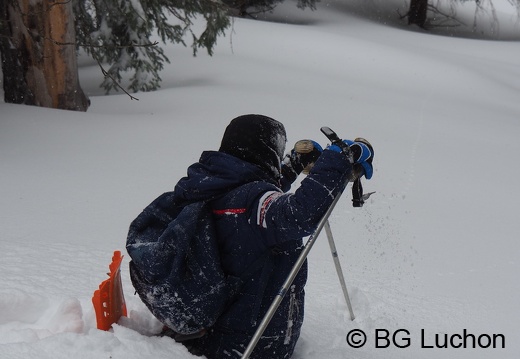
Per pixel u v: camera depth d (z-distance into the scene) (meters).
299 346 2.94
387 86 15.55
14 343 2.31
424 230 5.20
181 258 2.38
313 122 9.99
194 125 9.06
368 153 2.52
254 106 10.79
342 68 16.86
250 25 20.62
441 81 16.84
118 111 10.26
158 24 12.68
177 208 2.57
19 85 10.16
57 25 9.90
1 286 3.15
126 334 2.47
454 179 7.21
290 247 2.54
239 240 2.44
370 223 5.28
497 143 9.80
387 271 4.13
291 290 2.56
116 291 2.64
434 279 4.06
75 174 6.32
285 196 2.35
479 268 4.36
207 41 12.61
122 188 5.93
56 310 2.83
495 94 16.45
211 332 2.54
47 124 8.50
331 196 2.31
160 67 13.28
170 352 2.43
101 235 4.46
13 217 4.80
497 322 3.48
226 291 2.44
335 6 31.55
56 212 5.03
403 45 22.22
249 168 2.48
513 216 5.86
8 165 6.54
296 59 17.30
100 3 12.73
